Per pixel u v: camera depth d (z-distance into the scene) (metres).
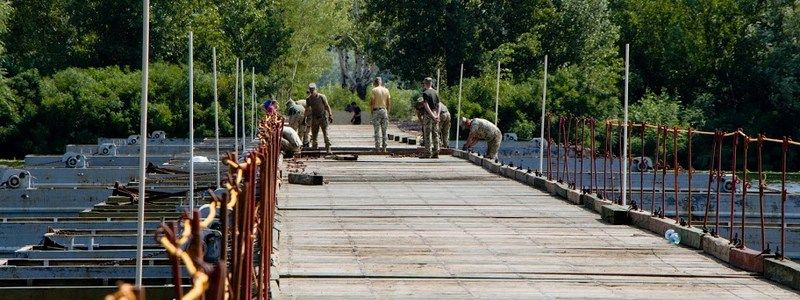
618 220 38.69
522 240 34.50
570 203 45.72
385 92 74.75
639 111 126.50
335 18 168.38
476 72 144.75
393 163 67.75
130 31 127.44
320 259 30.25
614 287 26.69
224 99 115.75
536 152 90.94
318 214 41.12
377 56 150.38
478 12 146.00
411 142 90.31
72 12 127.56
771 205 56.59
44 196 57.19
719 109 135.75
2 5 113.06
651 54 144.00
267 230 21.00
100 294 28.05
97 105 112.25
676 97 133.38
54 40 133.00
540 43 143.25
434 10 142.75
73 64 127.06
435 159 71.38
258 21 134.38
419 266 29.36
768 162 125.50
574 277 28.00
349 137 101.75
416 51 146.00
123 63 126.88
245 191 14.02
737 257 29.58
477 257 30.98
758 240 42.97
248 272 15.03
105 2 126.81
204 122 114.56
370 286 26.48
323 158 71.12
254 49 134.12
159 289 27.67
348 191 50.09
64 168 66.62
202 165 62.91
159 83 115.50
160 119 113.12
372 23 161.50
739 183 57.62
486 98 126.31
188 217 9.64
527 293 25.84
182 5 128.00
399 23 146.88
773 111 130.25
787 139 27.88
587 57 142.50
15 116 110.25
